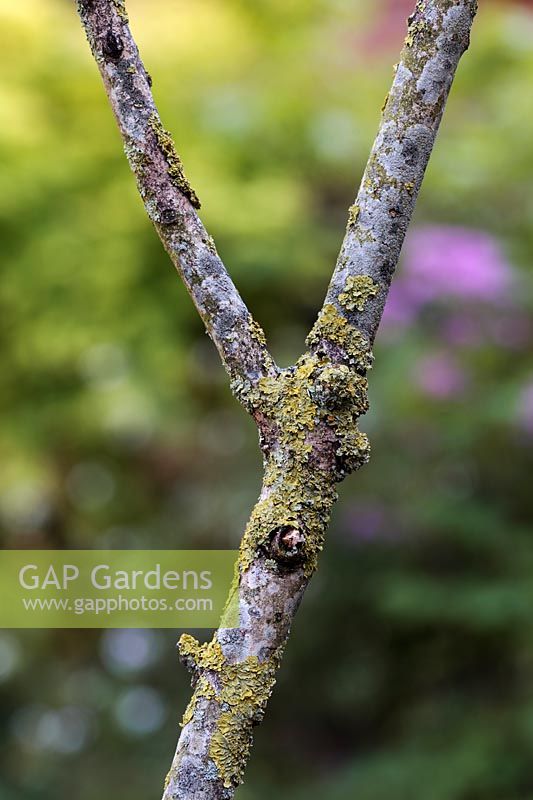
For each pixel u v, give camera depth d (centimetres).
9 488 457
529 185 404
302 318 421
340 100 428
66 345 390
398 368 376
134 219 390
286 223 387
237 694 81
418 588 384
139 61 89
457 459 418
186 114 414
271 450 87
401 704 468
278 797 451
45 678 566
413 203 89
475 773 368
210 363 445
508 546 385
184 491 509
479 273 360
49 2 441
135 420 437
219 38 434
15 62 411
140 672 551
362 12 453
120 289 395
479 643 435
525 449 406
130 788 511
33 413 427
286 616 83
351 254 90
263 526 84
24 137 391
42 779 541
